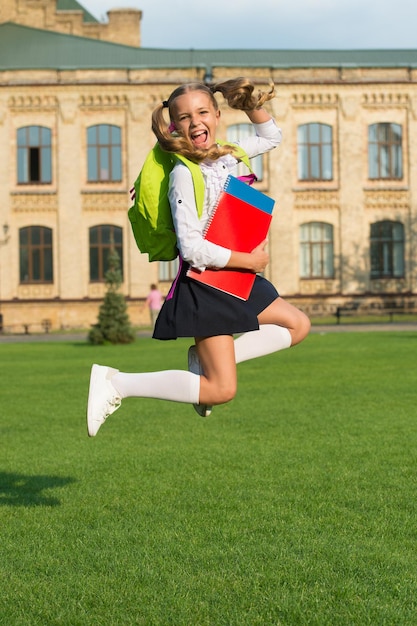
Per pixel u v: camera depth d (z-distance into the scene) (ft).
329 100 178.70
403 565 19.30
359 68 178.29
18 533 22.57
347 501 25.25
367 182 179.63
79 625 16.30
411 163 179.93
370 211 180.14
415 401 48.49
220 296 18.83
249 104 20.39
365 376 62.80
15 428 41.27
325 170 179.63
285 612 16.55
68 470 30.76
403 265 180.55
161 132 18.63
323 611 16.60
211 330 18.76
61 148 176.55
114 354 93.20
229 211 18.76
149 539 21.72
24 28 199.62
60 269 176.86
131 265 177.47
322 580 18.40
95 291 177.88
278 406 47.42
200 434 38.42
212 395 19.26
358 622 16.05
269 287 20.35
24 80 175.73
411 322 157.48
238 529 22.49
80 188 177.06
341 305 179.11
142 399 52.95
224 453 33.45
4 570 19.61
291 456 32.45
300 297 179.11
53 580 18.85
